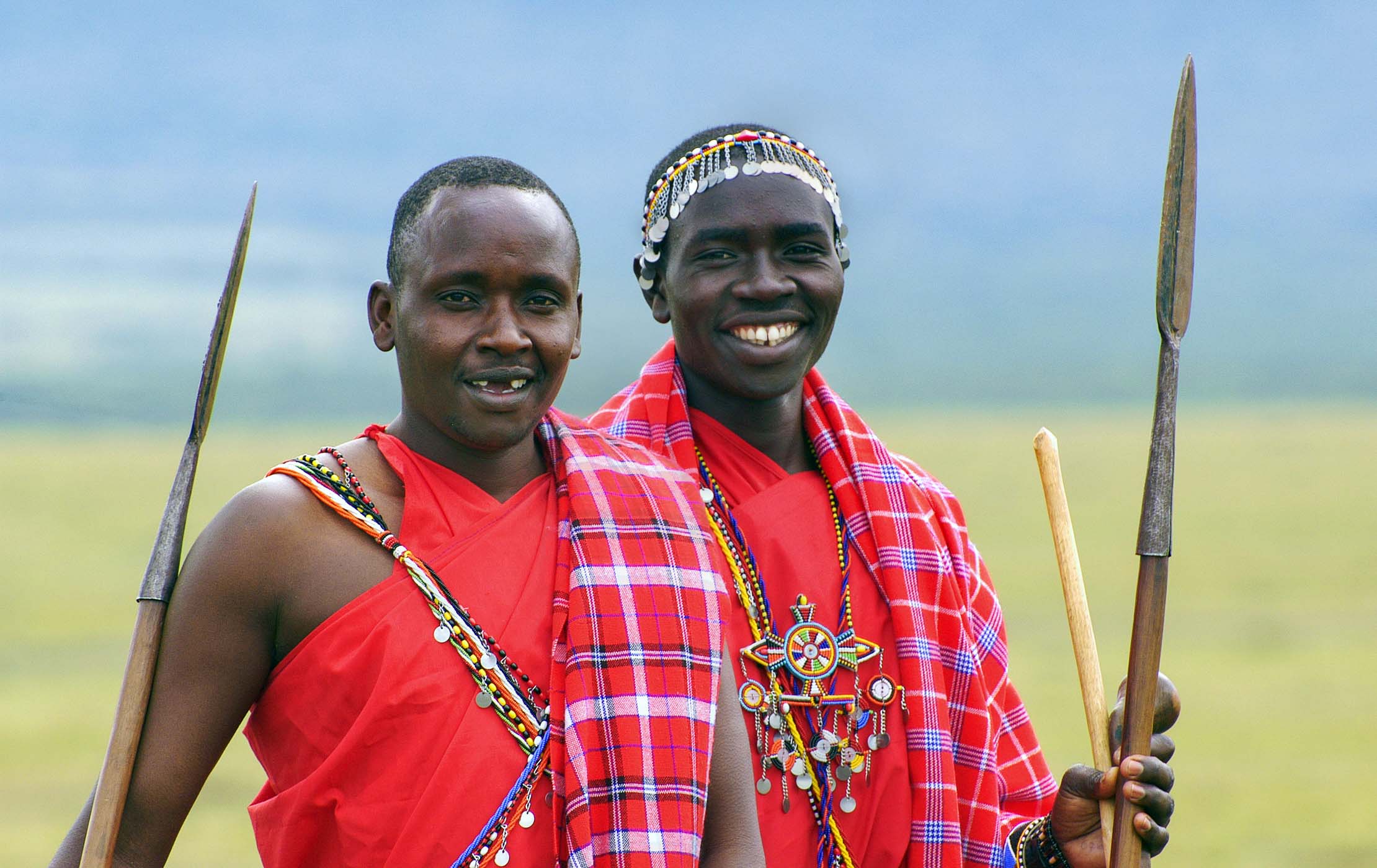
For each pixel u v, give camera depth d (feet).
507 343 22.00
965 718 27.45
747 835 22.82
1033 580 173.37
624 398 29.01
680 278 27.50
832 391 29.14
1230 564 195.83
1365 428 456.04
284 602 21.61
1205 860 77.30
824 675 26.45
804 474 28.32
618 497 23.21
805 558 27.22
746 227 26.86
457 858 21.12
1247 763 101.19
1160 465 24.06
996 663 28.78
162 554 21.66
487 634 21.75
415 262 22.38
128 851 21.34
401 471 22.44
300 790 21.49
